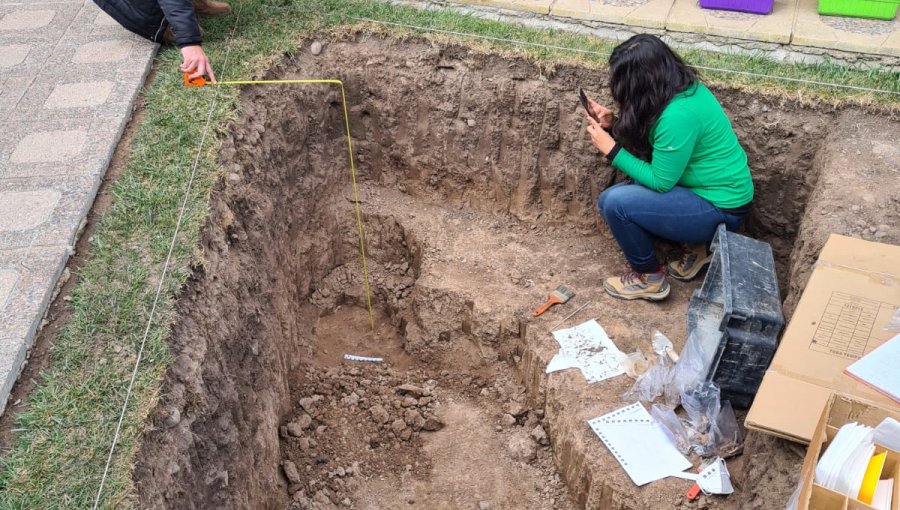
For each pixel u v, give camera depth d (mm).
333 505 3910
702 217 4059
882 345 2902
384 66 4984
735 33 4762
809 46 4680
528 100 4734
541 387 4074
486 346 4484
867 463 2367
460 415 4359
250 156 4160
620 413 3711
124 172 3818
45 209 3543
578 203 4930
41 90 4371
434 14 5172
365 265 5262
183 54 4273
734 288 3605
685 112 3738
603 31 5004
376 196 5324
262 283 3990
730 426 3590
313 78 4898
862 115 4348
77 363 2908
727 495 3320
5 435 2691
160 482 2684
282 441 4129
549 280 4586
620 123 3920
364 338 5016
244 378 3588
